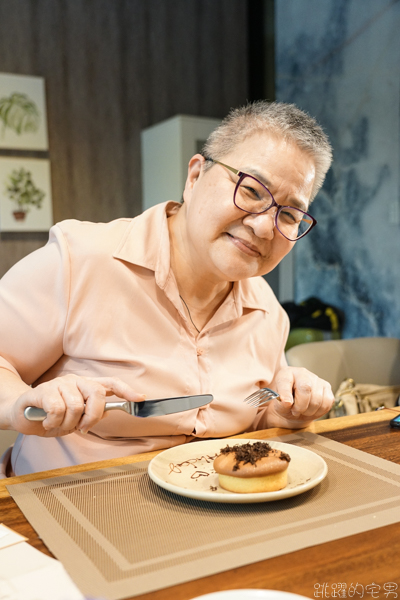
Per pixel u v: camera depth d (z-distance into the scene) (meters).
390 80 3.03
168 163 3.62
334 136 3.51
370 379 2.00
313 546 0.58
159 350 1.03
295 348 1.91
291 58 3.81
